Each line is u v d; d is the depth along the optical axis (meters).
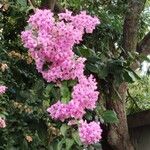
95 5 2.96
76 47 1.63
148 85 3.97
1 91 2.02
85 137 1.25
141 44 3.27
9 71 2.42
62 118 1.27
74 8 2.77
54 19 1.28
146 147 3.41
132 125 3.35
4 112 2.14
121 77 1.88
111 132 3.06
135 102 3.67
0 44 2.54
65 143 1.29
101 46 2.70
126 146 3.09
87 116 1.83
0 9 2.41
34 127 1.92
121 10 3.13
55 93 1.34
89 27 1.34
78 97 1.25
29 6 1.75
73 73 1.28
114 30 3.01
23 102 2.27
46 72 1.30
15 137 2.22
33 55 1.28
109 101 2.90
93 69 1.86
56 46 1.26
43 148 2.18
